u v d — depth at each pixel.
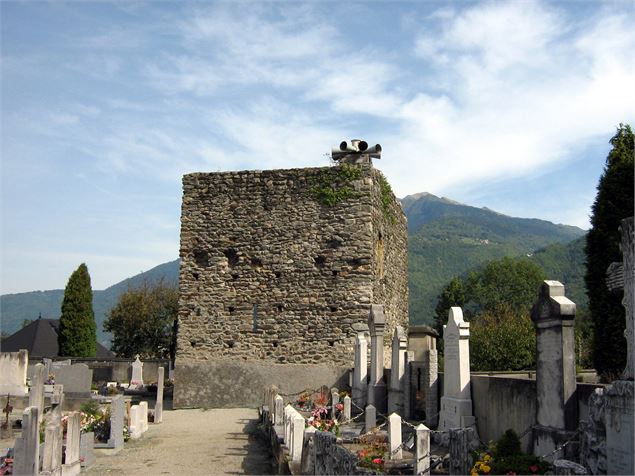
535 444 10.07
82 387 23.39
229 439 17.14
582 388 9.39
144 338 54.38
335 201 24.02
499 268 56.56
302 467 11.33
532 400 10.57
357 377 20.75
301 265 23.97
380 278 25.19
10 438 18.06
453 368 13.73
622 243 8.80
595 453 8.50
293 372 23.34
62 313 46.16
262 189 24.73
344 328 23.25
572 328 9.65
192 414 22.34
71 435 12.77
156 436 17.80
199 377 24.02
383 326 19.22
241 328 24.11
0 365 23.77
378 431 14.52
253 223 24.64
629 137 19.34
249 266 24.44
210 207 25.08
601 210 19.12
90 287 47.28
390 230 27.47
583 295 70.75
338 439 13.70
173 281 63.44
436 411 15.25
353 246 23.62
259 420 20.45
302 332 23.56
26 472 10.58
